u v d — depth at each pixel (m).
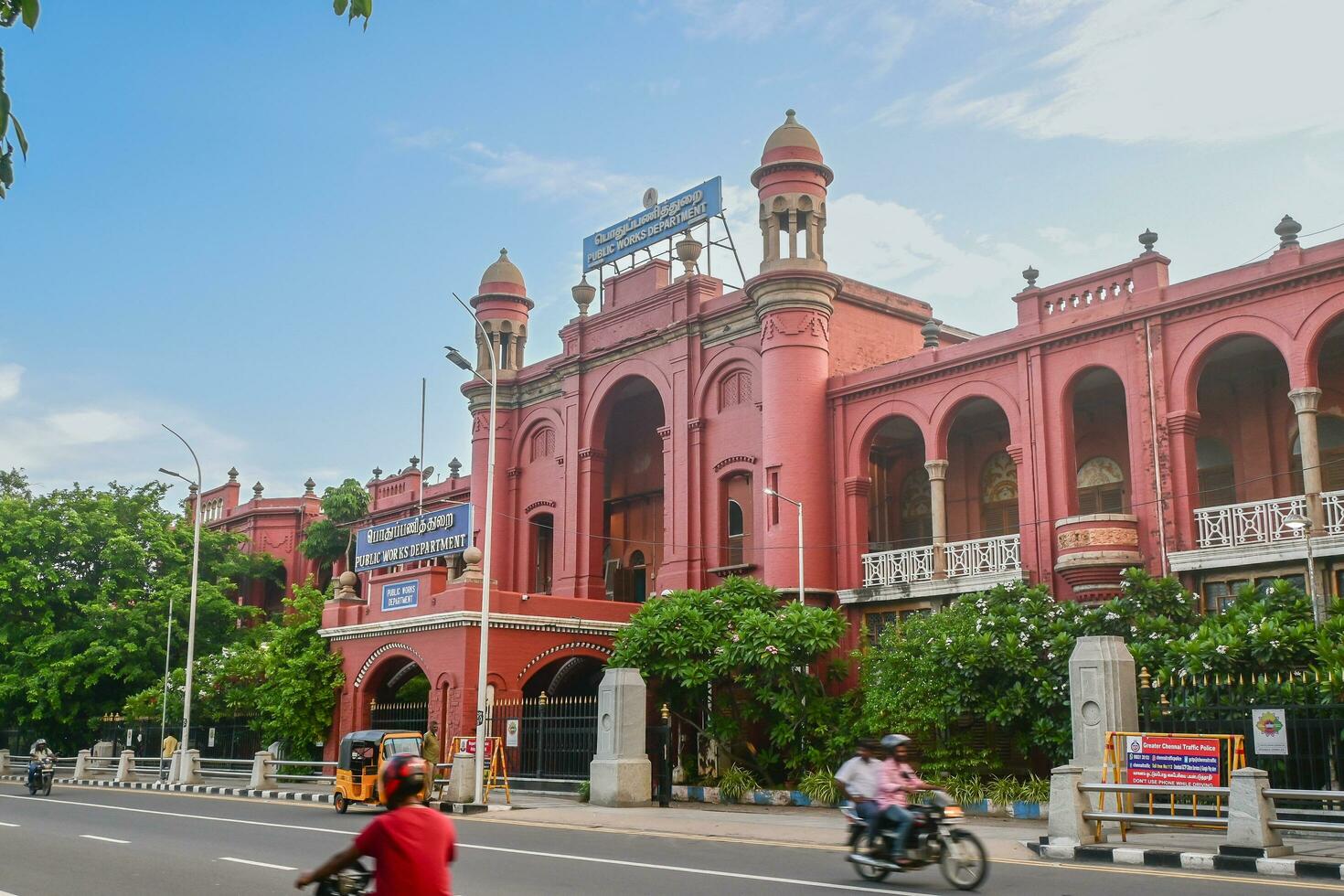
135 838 17.25
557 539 36.75
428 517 30.69
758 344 31.80
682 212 35.19
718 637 26.36
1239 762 14.90
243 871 13.41
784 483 29.94
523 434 39.19
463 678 28.20
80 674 41.34
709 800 25.73
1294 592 20.05
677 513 33.06
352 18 6.50
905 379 29.17
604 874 12.97
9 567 41.75
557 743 27.48
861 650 27.06
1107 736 16.05
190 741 38.84
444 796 23.41
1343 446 25.89
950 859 11.91
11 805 24.50
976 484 31.77
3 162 5.83
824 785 23.91
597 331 37.06
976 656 21.73
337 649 32.97
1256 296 23.28
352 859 6.39
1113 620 21.44
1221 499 27.53
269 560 51.56
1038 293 27.03
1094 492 29.42
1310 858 13.12
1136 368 24.92
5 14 5.86
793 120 31.83
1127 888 11.62
